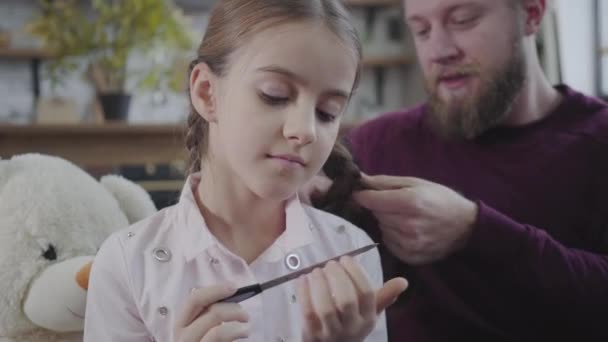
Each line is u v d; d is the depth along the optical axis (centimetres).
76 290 83
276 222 77
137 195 106
